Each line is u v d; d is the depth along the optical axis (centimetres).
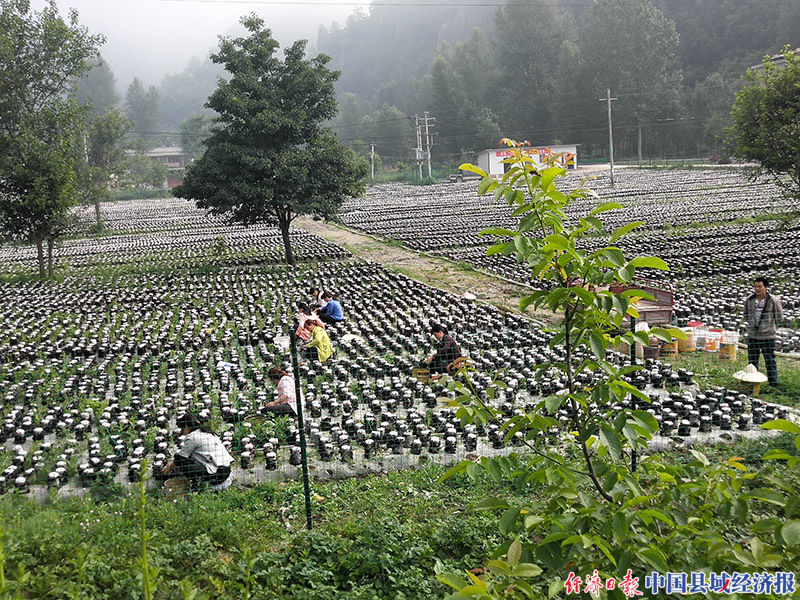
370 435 1161
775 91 2397
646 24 9375
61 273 3203
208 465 964
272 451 1105
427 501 891
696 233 3412
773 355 1295
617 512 448
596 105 9575
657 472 507
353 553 730
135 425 1261
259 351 1762
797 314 1864
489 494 909
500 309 2088
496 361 1559
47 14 2989
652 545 449
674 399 1270
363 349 1702
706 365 1479
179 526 775
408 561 730
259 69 2981
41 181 2908
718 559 446
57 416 1321
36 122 2948
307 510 811
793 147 2377
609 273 477
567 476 476
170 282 2825
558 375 1418
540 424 488
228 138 2919
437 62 10919
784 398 1252
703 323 1769
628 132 9700
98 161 5456
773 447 1008
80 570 596
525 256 475
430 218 4803
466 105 10694
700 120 9419
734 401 1227
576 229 492
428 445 1166
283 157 2858
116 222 5647
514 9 10738
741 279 2352
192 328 1944
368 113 14312
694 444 1093
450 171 9719
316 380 1496
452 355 1382
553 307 493
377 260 3186
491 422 1180
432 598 668
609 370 492
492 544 756
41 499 981
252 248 3734
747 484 873
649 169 8375
